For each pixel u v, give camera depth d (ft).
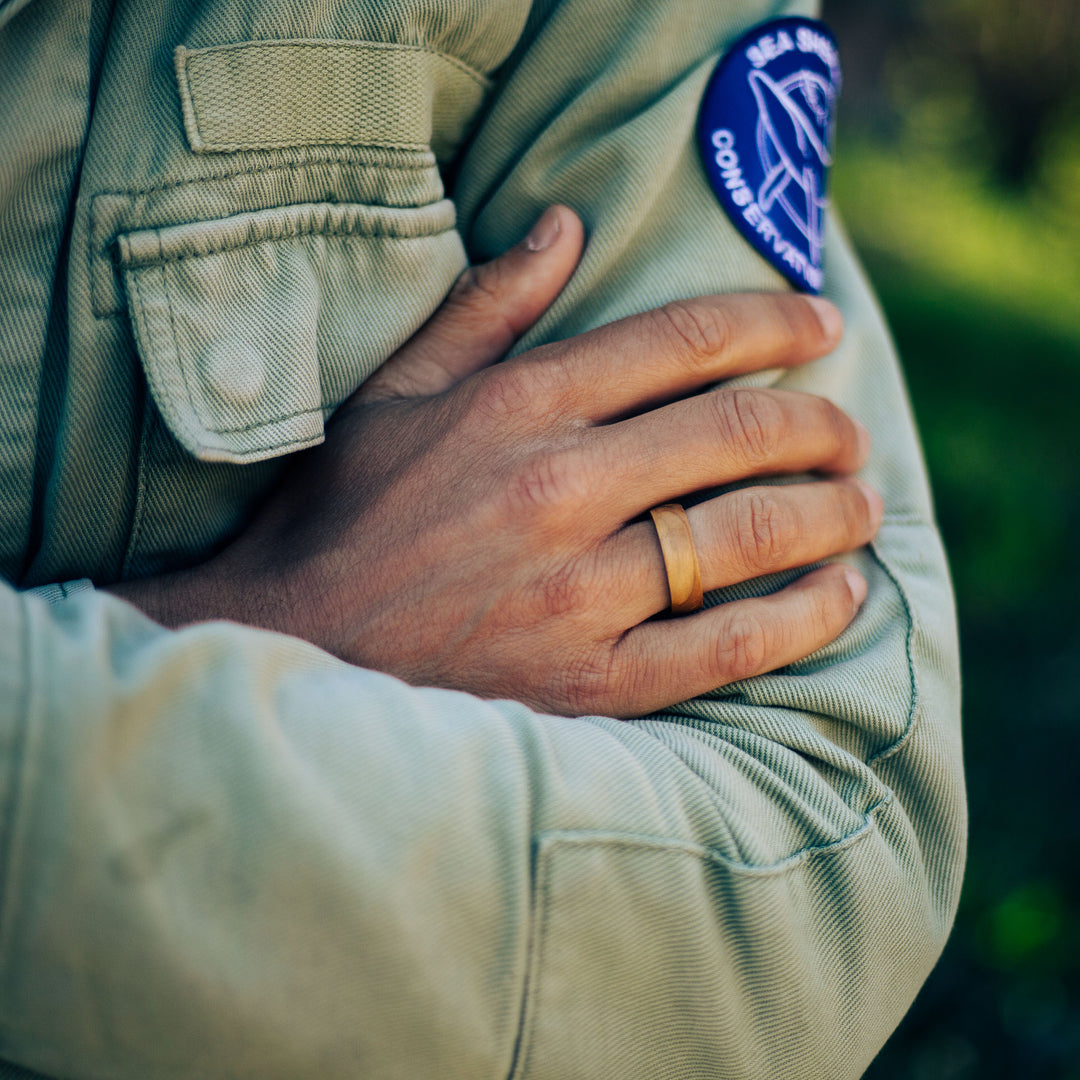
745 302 2.52
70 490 2.26
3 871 1.42
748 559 2.34
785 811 2.04
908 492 2.84
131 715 1.50
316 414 2.28
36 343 2.19
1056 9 27.32
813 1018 1.96
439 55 2.44
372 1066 1.61
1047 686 8.23
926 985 5.86
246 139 2.18
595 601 2.28
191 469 2.33
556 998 1.71
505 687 2.29
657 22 2.62
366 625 2.27
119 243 2.10
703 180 2.64
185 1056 1.54
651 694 2.27
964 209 24.62
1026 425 13.47
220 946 1.49
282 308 2.25
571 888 1.72
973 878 6.49
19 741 1.43
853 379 2.91
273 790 1.54
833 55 2.90
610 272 2.64
